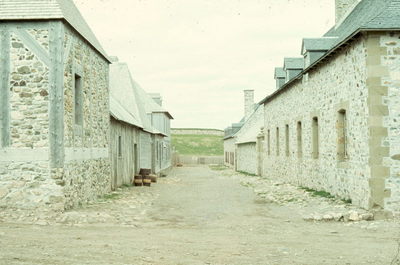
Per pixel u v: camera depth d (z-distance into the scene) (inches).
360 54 459.8
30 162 449.1
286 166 869.8
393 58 436.8
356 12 673.0
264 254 282.8
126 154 847.1
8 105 451.8
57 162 447.8
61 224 392.8
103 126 642.8
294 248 301.9
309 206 509.0
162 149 1453.0
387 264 256.7
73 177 487.8
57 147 449.1
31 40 454.3
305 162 714.2
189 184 959.6
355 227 390.0
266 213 484.4
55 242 305.1
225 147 2422.5
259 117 1664.6
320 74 624.1
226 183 985.5
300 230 378.3
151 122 1358.3
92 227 383.2
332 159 569.3
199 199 634.2
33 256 257.8
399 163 433.7
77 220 408.2
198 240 331.3
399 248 286.0
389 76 436.1
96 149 597.6
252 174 1354.6
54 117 449.7
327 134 591.5
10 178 449.1
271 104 1046.4
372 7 551.2
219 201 606.9
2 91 452.8
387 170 433.1
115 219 425.7
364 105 449.4
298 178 767.7
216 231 376.8
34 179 448.5
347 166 509.0
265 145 1139.9
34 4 456.4
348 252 289.0
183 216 466.3
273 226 401.4
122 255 270.1
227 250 294.4
